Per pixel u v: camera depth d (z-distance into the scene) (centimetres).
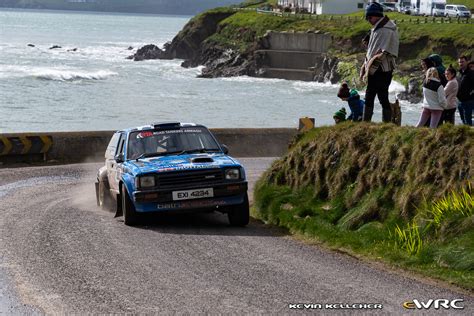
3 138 3494
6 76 11412
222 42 16988
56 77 11856
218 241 1684
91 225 1911
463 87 2328
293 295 1221
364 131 1933
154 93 10494
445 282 1302
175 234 1780
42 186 2819
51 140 3609
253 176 3047
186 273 1379
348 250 1580
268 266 1428
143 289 1275
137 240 1697
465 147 1630
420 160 1689
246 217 1898
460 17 14625
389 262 1447
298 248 1609
